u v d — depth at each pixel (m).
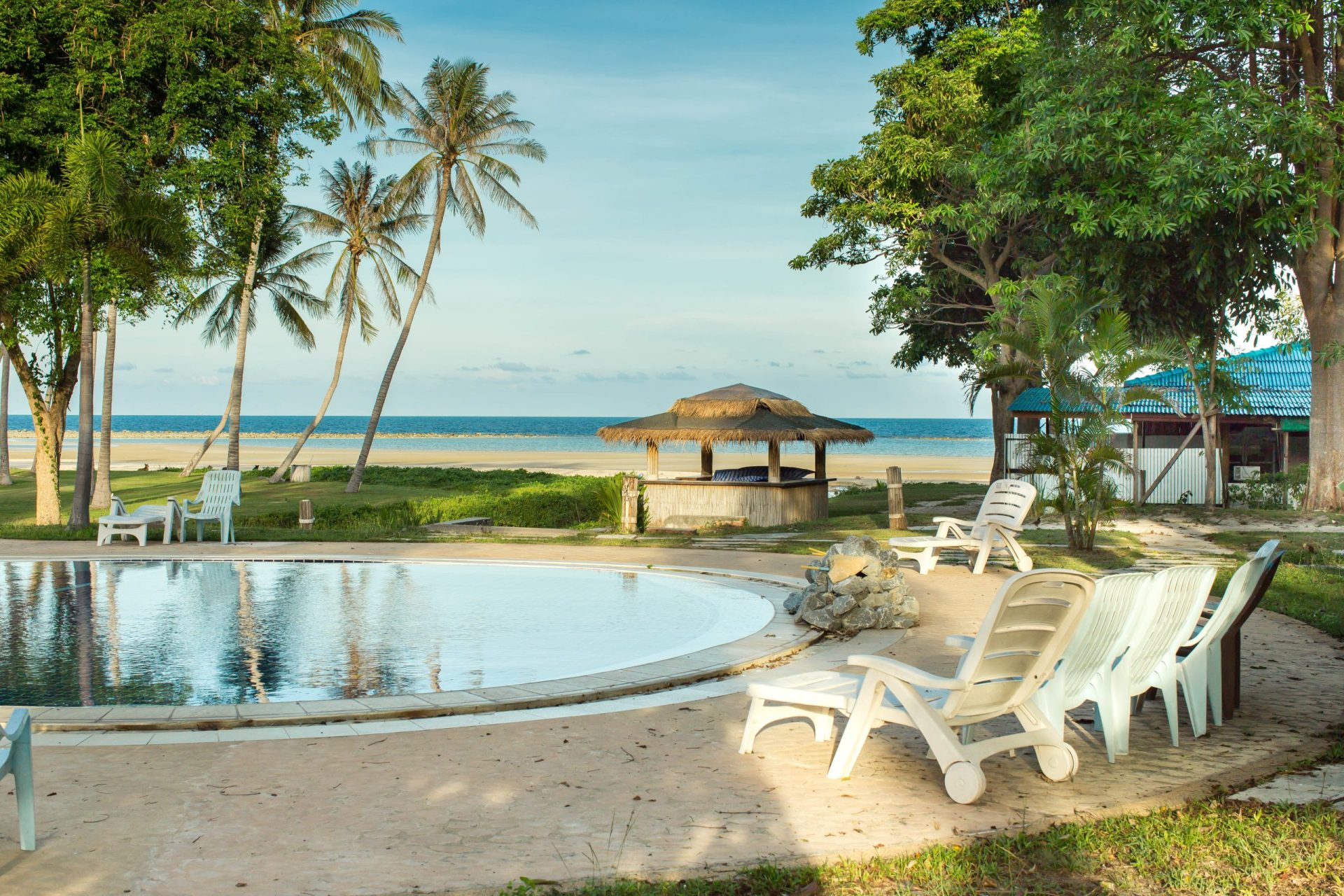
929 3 28.61
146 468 47.12
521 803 4.59
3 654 8.27
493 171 37.34
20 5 20.08
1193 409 24.06
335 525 21.83
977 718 4.84
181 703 6.66
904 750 5.49
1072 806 4.54
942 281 32.06
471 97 36.09
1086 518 15.64
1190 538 17.92
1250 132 16.59
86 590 12.07
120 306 21.19
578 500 27.91
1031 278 26.25
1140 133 17.36
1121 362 15.38
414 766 5.16
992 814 4.43
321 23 33.66
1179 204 16.77
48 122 20.45
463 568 14.41
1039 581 4.50
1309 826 4.13
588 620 9.97
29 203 19.16
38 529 19.36
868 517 22.31
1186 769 5.13
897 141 26.78
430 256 37.03
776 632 9.00
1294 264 20.53
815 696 5.09
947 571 13.44
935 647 8.51
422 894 3.56
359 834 4.17
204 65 22.58
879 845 4.03
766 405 24.67
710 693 6.89
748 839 4.12
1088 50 18.41
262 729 5.91
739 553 16.08
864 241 30.59
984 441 124.50
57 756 5.35
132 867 3.80
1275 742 5.64
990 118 23.56
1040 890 3.62
